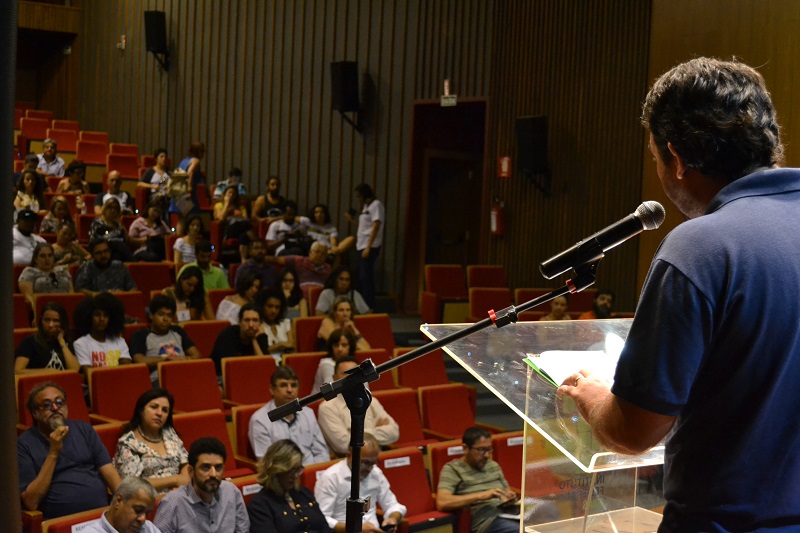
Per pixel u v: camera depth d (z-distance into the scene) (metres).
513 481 5.48
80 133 15.10
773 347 1.03
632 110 9.30
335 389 1.88
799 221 1.07
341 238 11.95
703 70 1.13
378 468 4.88
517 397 1.39
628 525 1.54
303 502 4.49
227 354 6.71
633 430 1.07
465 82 10.77
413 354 1.69
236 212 11.64
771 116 1.13
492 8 10.55
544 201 10.06
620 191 9.41
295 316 8.12
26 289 7.38
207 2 13.91
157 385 6.14
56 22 16.27
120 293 7.43
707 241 1.05
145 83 15.12
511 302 8.95
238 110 13.41
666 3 8.60
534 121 9.85
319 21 12.28
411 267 11.30
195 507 4.14
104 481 4.52
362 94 11.70
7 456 1.15
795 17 7.49
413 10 11.25
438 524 4.87
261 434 5.21
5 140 1.10
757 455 1.05
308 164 12.37
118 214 9.55
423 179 11.28
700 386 1.07
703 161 1.12
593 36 9.64
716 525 1.06
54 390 4.33
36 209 10.79
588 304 9.24
